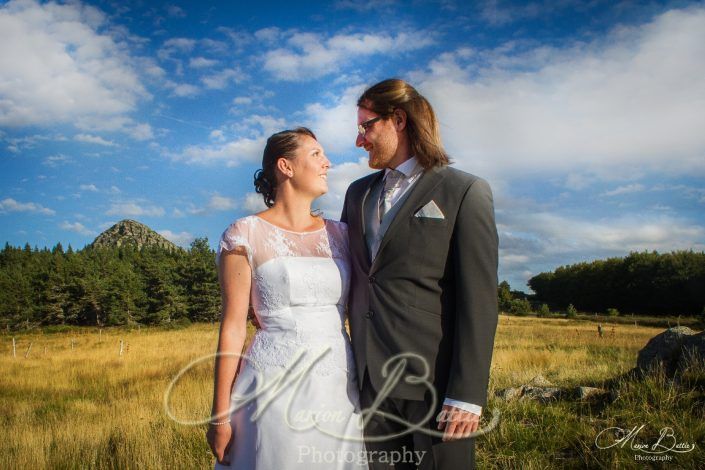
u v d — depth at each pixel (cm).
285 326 225
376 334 220
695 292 8438
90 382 1620
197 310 7119
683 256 8919
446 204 215
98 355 2450
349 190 260
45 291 7325
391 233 219
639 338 2331
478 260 207
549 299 11581
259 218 236
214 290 7131
